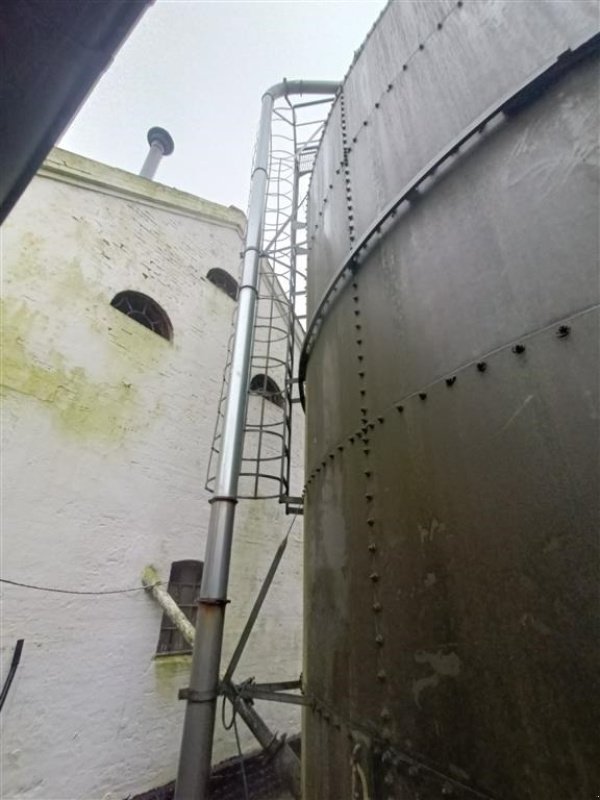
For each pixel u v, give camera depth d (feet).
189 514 15.71
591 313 3.69
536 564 3.45
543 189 4.56
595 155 4.17
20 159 3.15
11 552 10.44
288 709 18.54
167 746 12.84
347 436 6.44
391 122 7.95
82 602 11.64
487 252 4.92
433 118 6.75
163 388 16.30
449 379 4.79
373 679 4.72
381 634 4.76
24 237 13.23
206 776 7.62
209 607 9.08
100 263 15.48
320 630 6.26
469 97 6.14
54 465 11.93
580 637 3.04
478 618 3.75
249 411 21.38
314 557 7.01
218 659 8.71
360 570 5.37
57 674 10.66
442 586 4.15
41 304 12.96
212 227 22.81
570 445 3.50
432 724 3.87
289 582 20.26
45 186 14.49
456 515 4.23
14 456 11.09
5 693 9.59
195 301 19.53
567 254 4.07
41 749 10.00
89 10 2.57
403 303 5.99
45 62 2.72
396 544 4.86
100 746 11.17
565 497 3.41
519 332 4.22
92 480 12.80
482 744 3.42
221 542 9.86
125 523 13.38
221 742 14.83
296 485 23.32
